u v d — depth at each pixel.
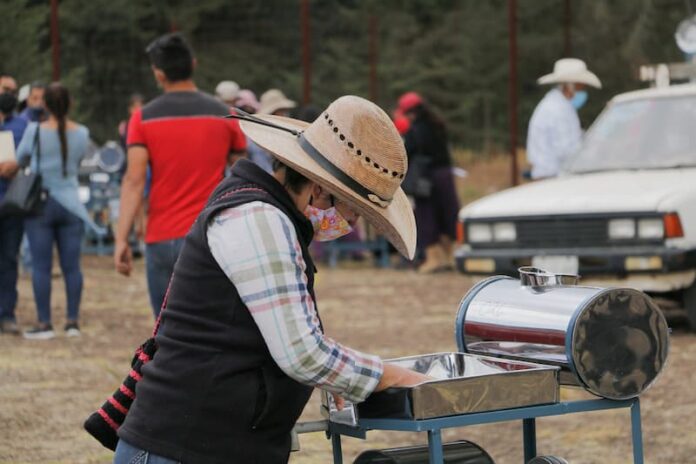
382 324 11.52
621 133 11.77
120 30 28.27
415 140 15.96
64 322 11.57
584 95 14.50
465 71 39.91
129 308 12.78
